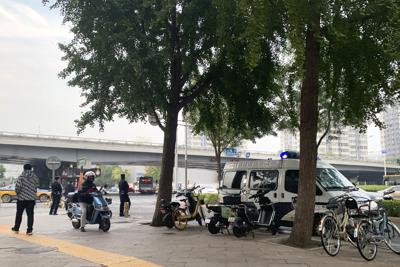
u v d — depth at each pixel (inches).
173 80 561.6
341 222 347.3
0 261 310.5
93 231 499.2
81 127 547.8
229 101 574.9
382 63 368.8
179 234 470.0
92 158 2132.1
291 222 478.6
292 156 523.2
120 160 2219.5
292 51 458.6
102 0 476.1
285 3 322.7
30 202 463.8
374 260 321.1
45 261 310.8
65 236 452.1
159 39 531.5
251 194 526.6
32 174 473.4
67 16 494.0
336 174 503.5
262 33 342.3
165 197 554.9
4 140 1855.3
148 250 359.3
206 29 509.0
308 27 370.0
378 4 320.5
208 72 561.0
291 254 340.5
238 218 441.4
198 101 623.5
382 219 347.9
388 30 341.1
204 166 2785.4
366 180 4082.2
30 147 1957.4
